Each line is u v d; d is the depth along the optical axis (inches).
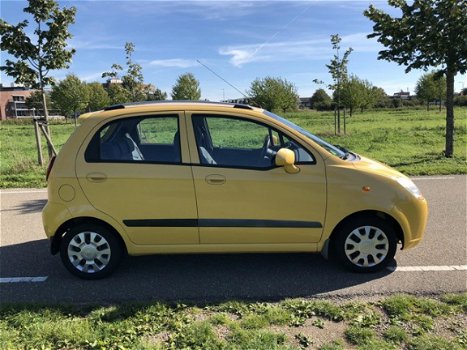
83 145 174.1
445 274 175.6
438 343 124.1
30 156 617.3
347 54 771.4
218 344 126.0
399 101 3442.4
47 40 453.1
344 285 167.9
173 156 172.6
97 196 171.8
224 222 171.0
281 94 2080.5
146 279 178.5
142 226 172.4
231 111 176.6
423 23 435.2
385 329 133.8
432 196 309.0
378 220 174.7
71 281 178.5
